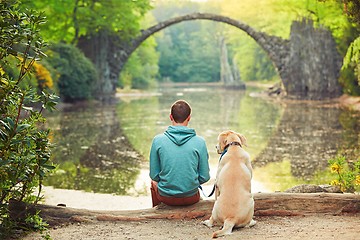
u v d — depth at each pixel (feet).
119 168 60.39
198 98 191.01
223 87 299.17
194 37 484.74
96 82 166.30
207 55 456.04
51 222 24.31
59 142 79.56
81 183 52.19
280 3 173.27
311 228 22.65
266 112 128.26
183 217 24.89
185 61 460.96
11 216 23.41
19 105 21.40
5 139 20.72
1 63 21.94
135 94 217.56
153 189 26.09
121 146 76.28
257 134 87.76
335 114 119.55
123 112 130.21
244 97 194.80
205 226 23.30
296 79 178.40
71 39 173.37
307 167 59.16
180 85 359.87
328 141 78.23
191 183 24.76
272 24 208.44
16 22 21.90
